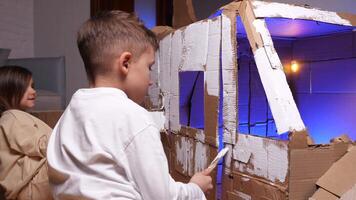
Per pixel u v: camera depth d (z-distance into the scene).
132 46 0.73
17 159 1.19
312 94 1.51
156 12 2.73
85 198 0.64
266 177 0.87
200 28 1.15
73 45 3.12
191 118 1.34
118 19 0.74
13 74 1.37
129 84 0.73
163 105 1.43
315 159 0.82
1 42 3.07
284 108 0.84
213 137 1.06
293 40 1.58
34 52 3.36
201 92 1.36
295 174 0.80
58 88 2.50
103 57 0.72
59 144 0.72
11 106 1.37
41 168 1.16
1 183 1.17
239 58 1.46
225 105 1.02
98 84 0.74
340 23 1.10
